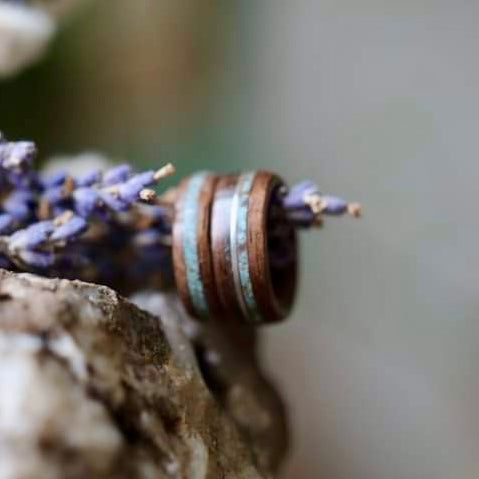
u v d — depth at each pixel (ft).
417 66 1.30
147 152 1.19
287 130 1.32
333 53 1.33
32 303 0.60
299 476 1.10
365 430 1.15
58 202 0.72
